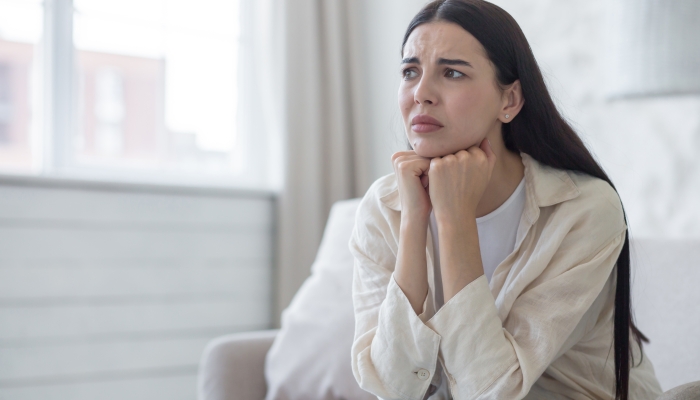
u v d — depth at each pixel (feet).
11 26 7.79
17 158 7.84
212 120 9.12
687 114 5.28
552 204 3.16
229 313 8.57
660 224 5.46
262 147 9.32
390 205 3.43
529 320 2.98
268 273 8.89
